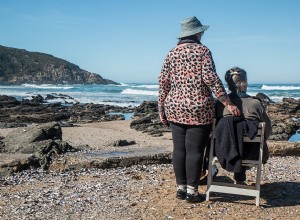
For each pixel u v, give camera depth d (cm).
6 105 4006
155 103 3650
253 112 517
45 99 5822
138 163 891
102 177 739
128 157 889
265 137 536
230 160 511
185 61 511
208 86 510
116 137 1811
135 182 676
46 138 1258
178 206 532
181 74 514
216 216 498
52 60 16062
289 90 7581
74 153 1048
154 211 518
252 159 528
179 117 523
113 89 9094
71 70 15562
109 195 595
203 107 512
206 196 547
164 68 534
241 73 535
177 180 555
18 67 15150
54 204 562
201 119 516
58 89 9431
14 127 2442
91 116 3206
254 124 511
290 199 568
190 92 511
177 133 538
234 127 515
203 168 611
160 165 876
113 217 503
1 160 1022
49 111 3659
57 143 1102
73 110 3816
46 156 915
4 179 768
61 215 516
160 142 1555
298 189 628
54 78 15000
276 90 7575
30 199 593
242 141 512
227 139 512
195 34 521
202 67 505
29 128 1274
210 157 540
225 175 723
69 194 612
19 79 14512
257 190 528
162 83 540
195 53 507
